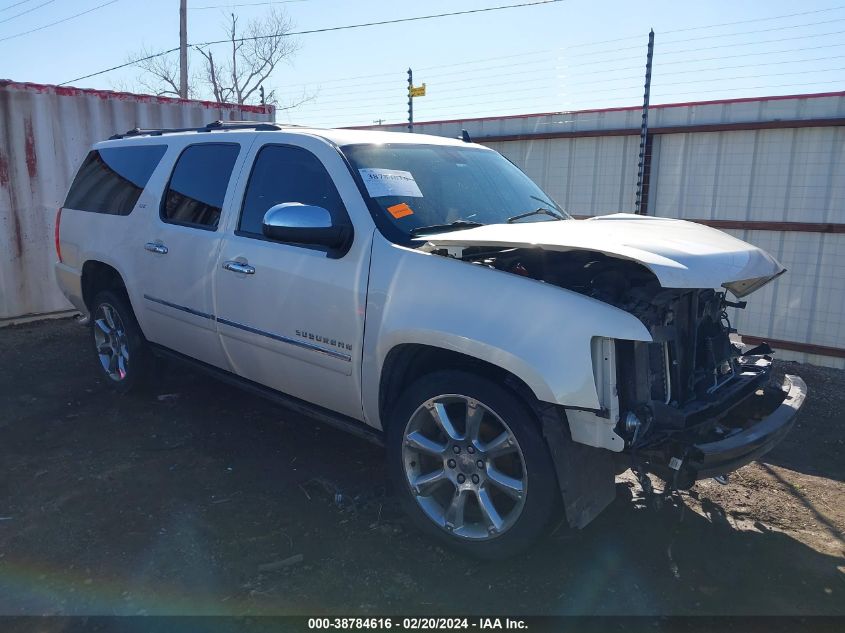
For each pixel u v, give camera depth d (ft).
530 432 9.59
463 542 10.43
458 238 10.29
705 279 9.11
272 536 11.23
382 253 11.10
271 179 13.34
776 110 24.52
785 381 12.38
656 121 27.04
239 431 15.62
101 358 18.38
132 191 16.67
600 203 28.99
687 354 10.53
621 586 10.09
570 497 9.49
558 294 9.43
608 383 9.08
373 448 14.80
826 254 24.13
